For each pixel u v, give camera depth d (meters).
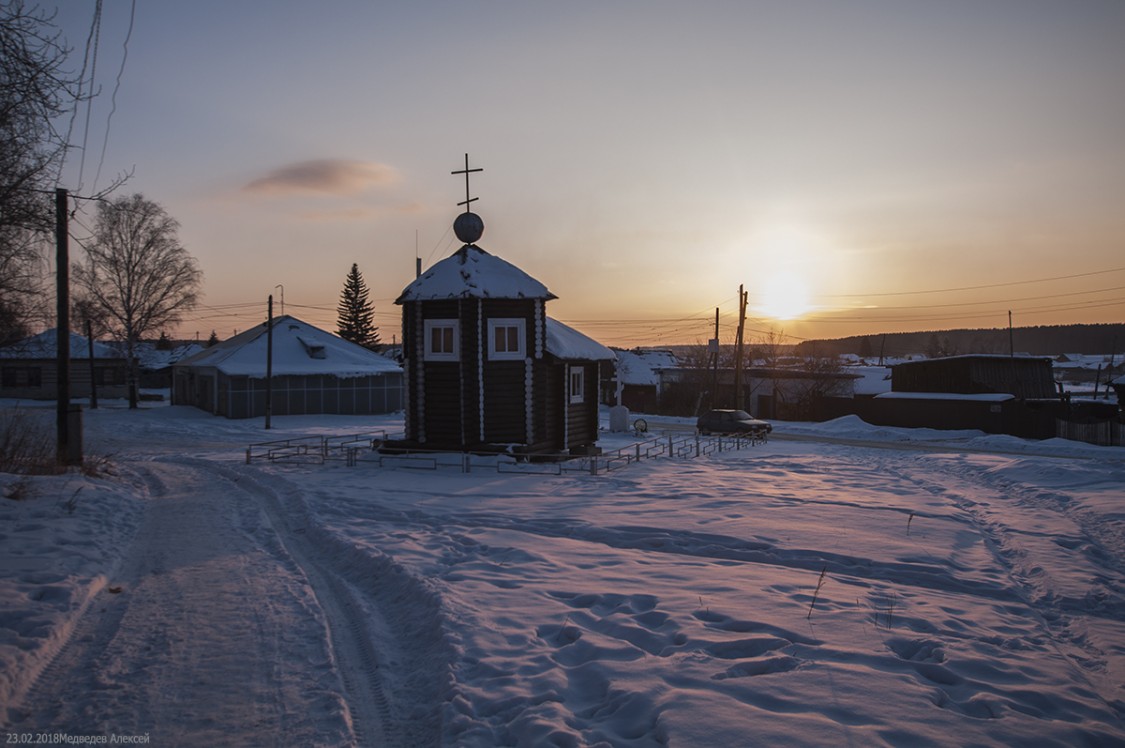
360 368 47.47
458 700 5.77
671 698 5.70
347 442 31.48
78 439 19.06
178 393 58.41
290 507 15.56
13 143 13.75
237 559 10.76
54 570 9.00
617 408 38.94
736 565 10.87
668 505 16.20
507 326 24.58
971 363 44.81
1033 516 15.39
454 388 24.55
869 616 8.09
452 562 10.82
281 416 44.56
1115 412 40.03
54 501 13.29
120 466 22.91
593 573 10.12
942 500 17.47
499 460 23.33
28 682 6.13
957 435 39.81
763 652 6.93
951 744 5.03
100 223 50.72
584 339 29.42
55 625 7.23
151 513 14.62
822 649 6.91
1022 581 10.52
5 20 11.70
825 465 25.06
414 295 24.56
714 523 13.99
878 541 12.50
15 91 12.28
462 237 26.27
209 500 16.47
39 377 63.28
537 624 7.79
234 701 5.91
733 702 5.64
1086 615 8.85
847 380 55.78
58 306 19.17
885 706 5.61
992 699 5.86
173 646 7.11
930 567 10.82
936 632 7.71
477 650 6.88
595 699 5.93
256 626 7.71
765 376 57.03
